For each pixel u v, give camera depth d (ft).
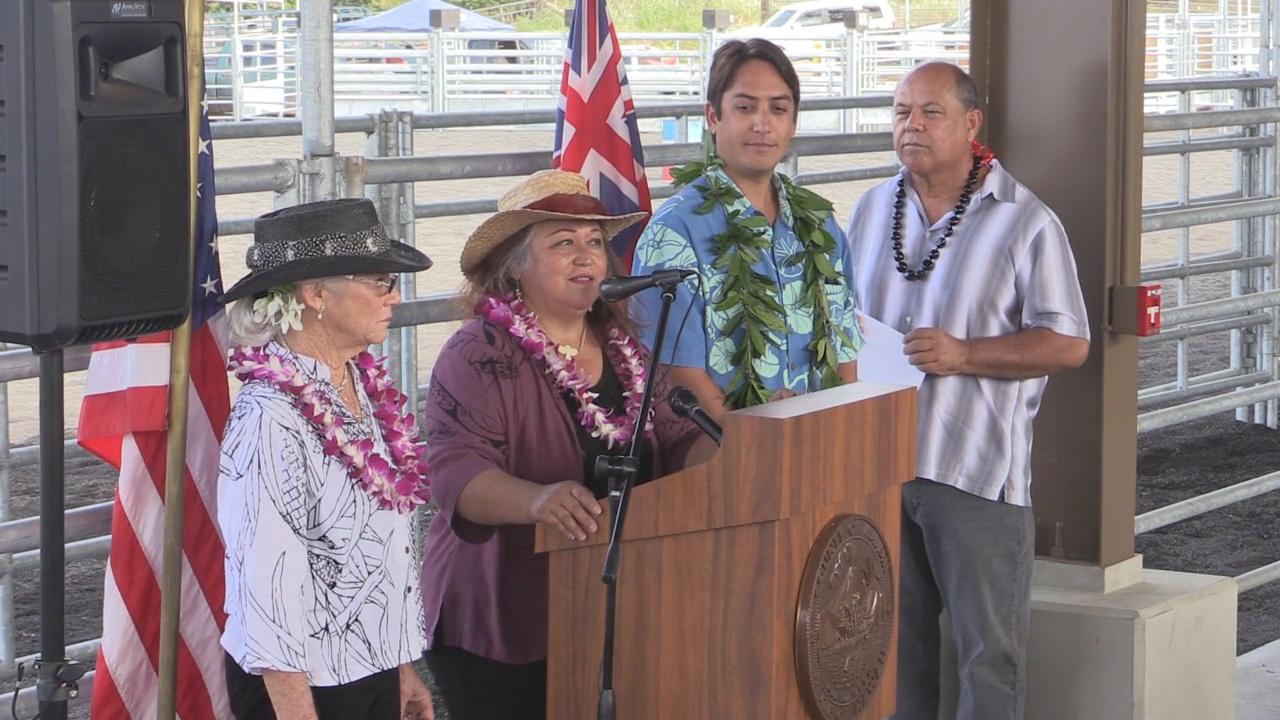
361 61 97.86
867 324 18.20
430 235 58.13
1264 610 28.78
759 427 11.94
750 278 15.60
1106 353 19.63
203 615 14.71
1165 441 41.11
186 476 14.64
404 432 13.30
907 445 13.67
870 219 19.08
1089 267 19.62
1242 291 40.83
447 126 22.45
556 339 14.74
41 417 11.00
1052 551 20.21
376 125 21.43
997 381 18.01
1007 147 20.18
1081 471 19.93
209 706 14.78
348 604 12.51
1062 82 19.67
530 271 14.56
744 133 16.01
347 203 12.78
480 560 14.30
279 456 12.10
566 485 13.07
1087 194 19.60
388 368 20.68
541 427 14.34
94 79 10.61
